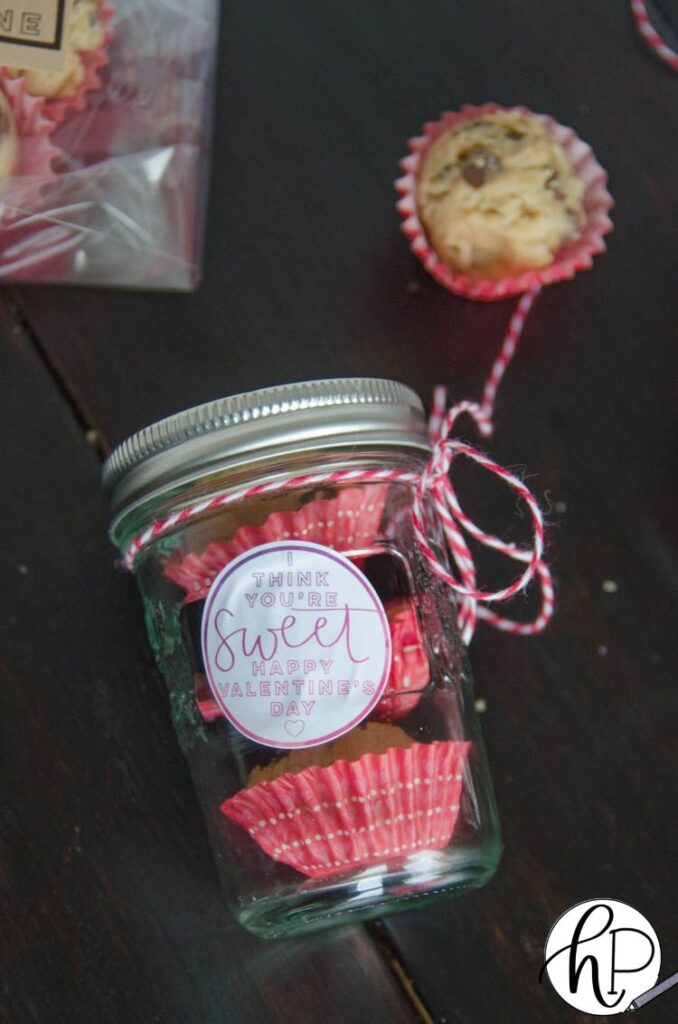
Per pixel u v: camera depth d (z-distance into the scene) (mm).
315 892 333
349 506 332
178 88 382
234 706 327
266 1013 363
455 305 391
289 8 400
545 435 386
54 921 365
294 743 325
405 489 344
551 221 374
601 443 386
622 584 379
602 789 371
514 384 388
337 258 393
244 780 335
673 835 369
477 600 375
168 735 373
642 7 399
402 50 400
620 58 400
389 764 328
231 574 328
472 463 384
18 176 369
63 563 379
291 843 332
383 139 397
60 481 382
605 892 367
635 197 395
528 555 360
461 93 399
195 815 370
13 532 380
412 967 365
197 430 323
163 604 347
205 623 329
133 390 386
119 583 379
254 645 326
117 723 373
